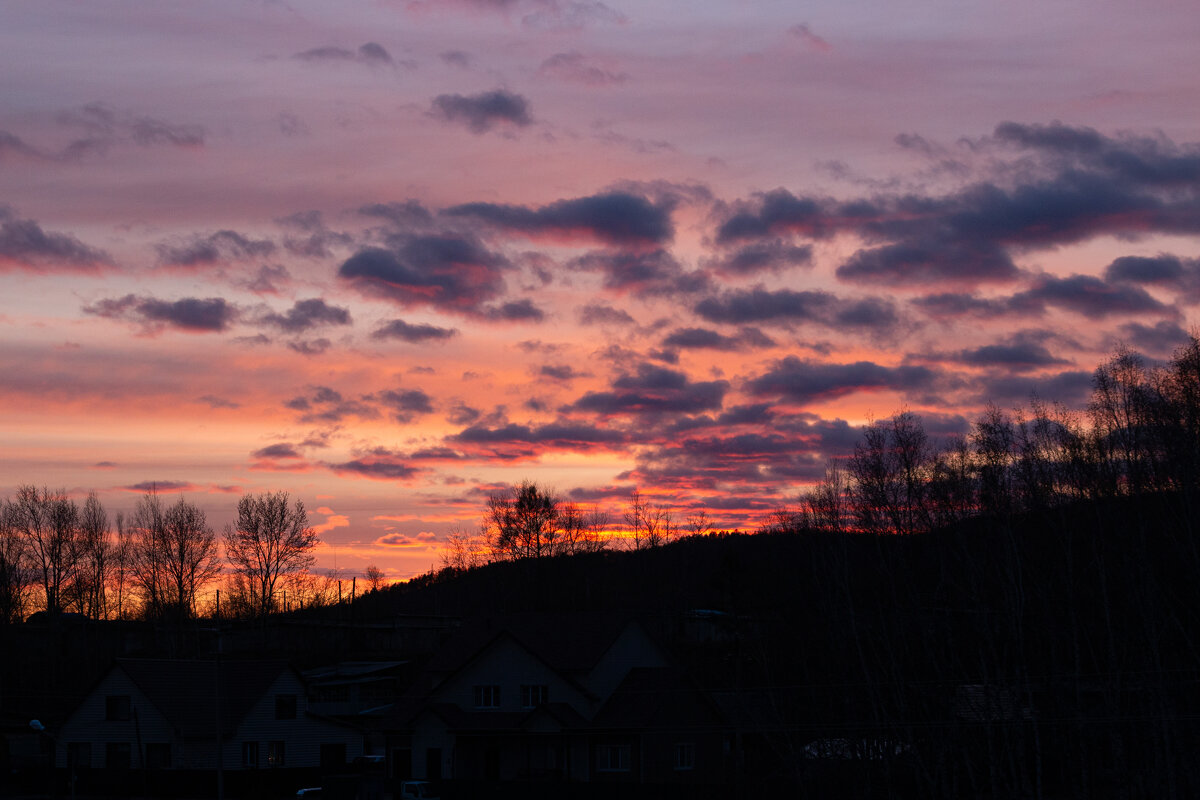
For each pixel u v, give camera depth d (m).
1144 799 48.31
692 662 74.44
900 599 58.81
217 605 95.12
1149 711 47.56
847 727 54.66
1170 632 51.34
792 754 54.22
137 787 64.62
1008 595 52.19
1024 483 57.16
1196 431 52.62
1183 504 51.69
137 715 64.94
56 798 64.94
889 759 52.38
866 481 59.94
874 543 60.28
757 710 60.16
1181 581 51.88
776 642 65.94
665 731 58.69
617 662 63.31
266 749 68.69
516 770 61.16
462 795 55.22
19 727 83.38
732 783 55.28
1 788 67.06
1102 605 53.06
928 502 58.84
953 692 52.78
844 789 53.97
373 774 61.56
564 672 60.94
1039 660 54.00
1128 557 51.56
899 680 53.41
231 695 69.56
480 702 63.09
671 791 52.16
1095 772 50.38
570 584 111.38
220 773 56.09
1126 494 54.59
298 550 113.25
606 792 52.69
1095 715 50.72
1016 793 49.56
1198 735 46.94
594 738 59.12
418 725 63.25
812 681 61.62
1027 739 53.09
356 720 81.50
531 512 112.88
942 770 51.47
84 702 69.56
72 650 106.25
